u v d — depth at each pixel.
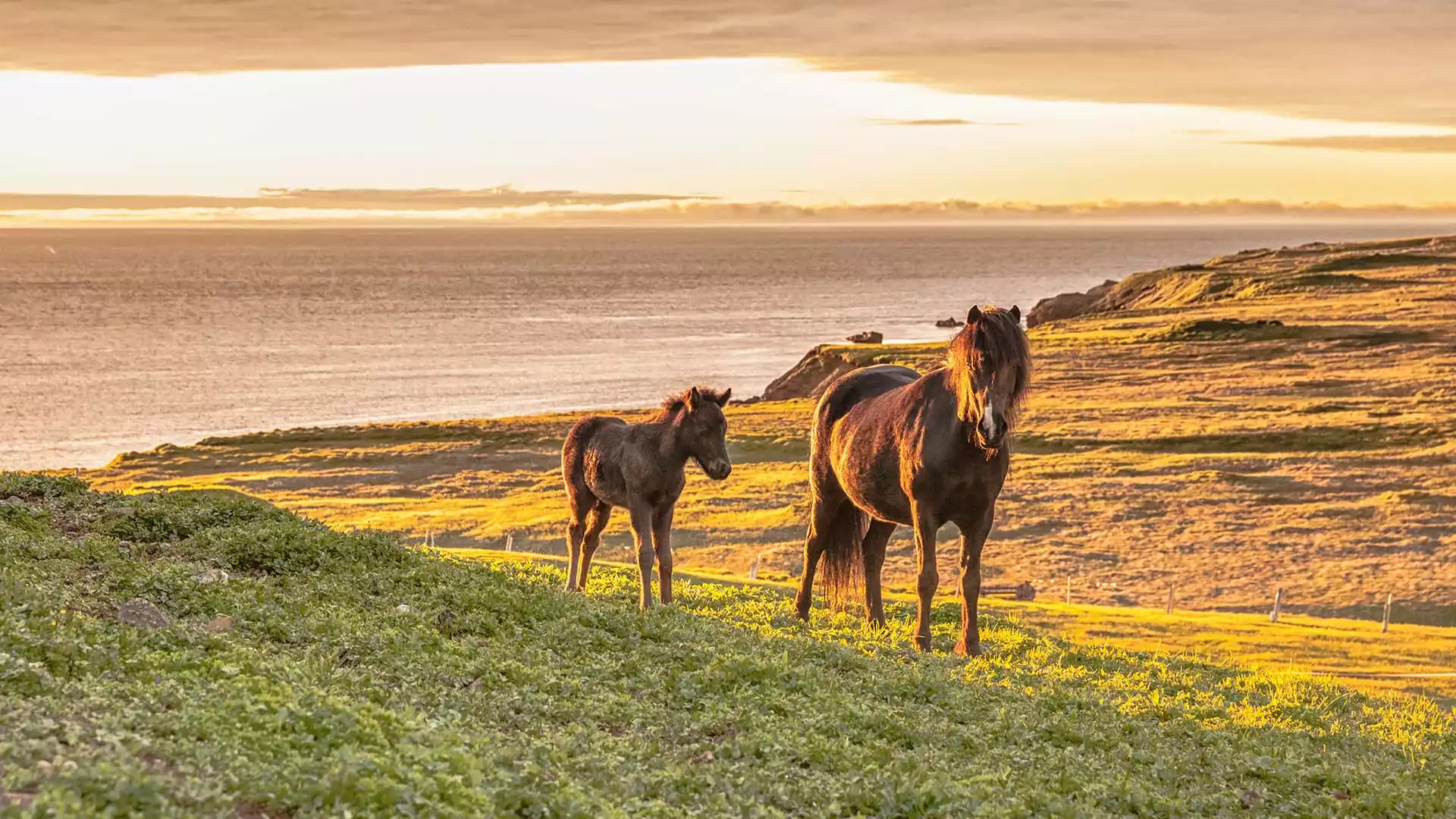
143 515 15.62
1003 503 73.12
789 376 144.25
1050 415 104.81
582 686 11.16
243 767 6.97
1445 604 53.81
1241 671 18.81
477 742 8.42
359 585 14.09
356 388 166.25
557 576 20.52
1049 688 14.00
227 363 193.25
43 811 5.67
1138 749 11.55
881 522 18.03
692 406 16.94
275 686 8.71
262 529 15.41
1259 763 11.50
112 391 160.75
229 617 11.34
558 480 87.50
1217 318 163.75
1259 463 82.88
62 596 11.04
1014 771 10.16
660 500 17.53
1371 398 106.62
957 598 24.16
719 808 8.23
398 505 77.38
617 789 8.31
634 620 14.38
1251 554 62.25
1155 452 89.62
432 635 12.02
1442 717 16.14
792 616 18.23
